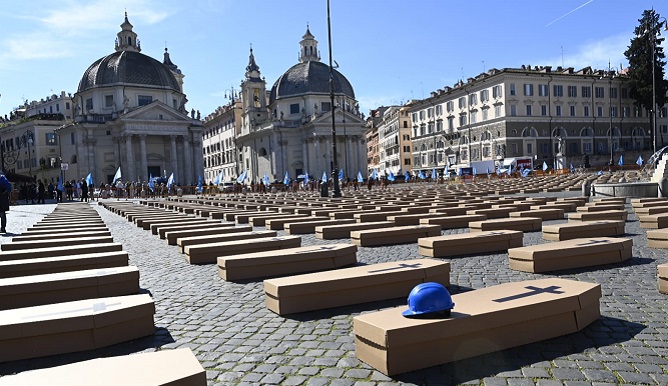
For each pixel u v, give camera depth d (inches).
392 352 167.8
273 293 247.8
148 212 978.7
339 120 3459.6
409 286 271.9
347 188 2513.5
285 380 167.5
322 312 247.1
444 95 3565.5
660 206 629.6
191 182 3179.1
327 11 1228.5
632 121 3346.5
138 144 3061.0
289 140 3553.2
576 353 181.2
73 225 674.2
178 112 3097.9
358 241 463.2
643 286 275.3
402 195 1221.1
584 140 3196.4
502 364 173.6
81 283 276.2
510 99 2994.6
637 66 3125.0
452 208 688.4
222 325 231.3
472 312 183.8
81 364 149.4
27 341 197.2
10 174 2132.1
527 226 522.6
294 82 3604.8
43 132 3713.1
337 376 168.9
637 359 173.8
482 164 2920.8
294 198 1375.5
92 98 3132.4
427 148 3860.7
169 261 414.0
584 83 3193.9
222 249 401.4
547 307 195.6
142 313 217.8
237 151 4165.8
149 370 143.5
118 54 3213.6
